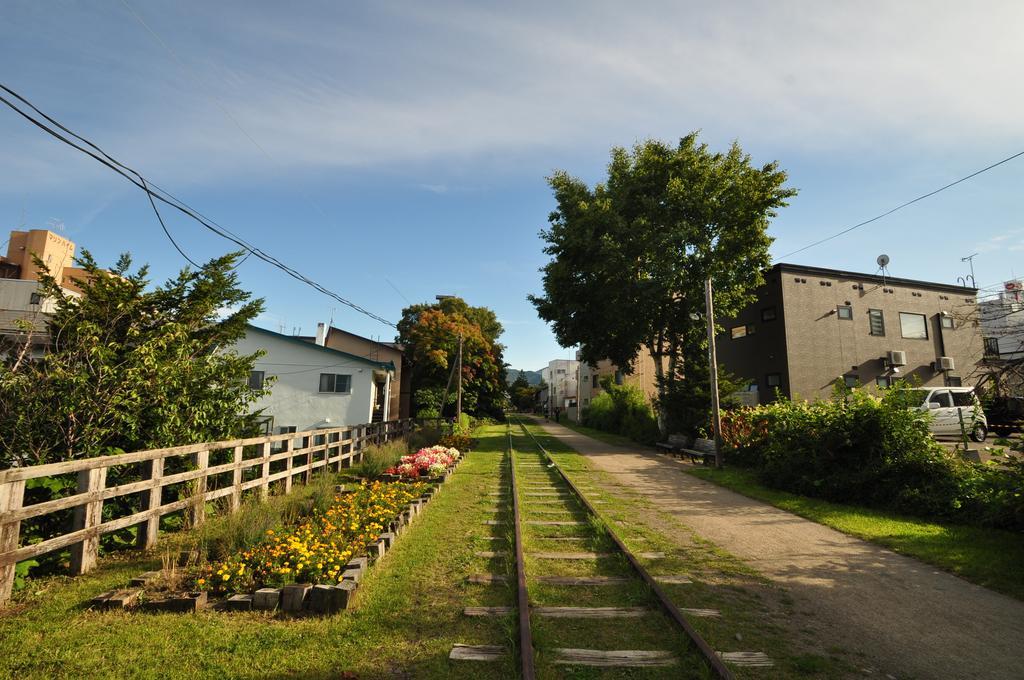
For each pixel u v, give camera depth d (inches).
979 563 224.8
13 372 236.8
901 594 193.2
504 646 148.4
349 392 997.8
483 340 1782.7
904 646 151.2
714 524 306.8
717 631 159.5
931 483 329.4
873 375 976.9
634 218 866.1
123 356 292.7
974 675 135.4
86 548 202.4
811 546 258.8
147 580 188.1
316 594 171.9
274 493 370.3
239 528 230.2
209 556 222.5
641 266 832.3
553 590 195.8
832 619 170.1
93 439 246.8
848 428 376.2
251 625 160.9
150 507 236.7
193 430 309.9
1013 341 382.0
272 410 982.4
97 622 159.5
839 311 978.7
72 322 275.3
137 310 312.2
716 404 566.3
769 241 826.2
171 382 286.7
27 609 167.6
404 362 1485.0
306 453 431.8
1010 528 275.3
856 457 369.7
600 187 945.5
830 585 202.7
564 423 2137.1
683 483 466.3
